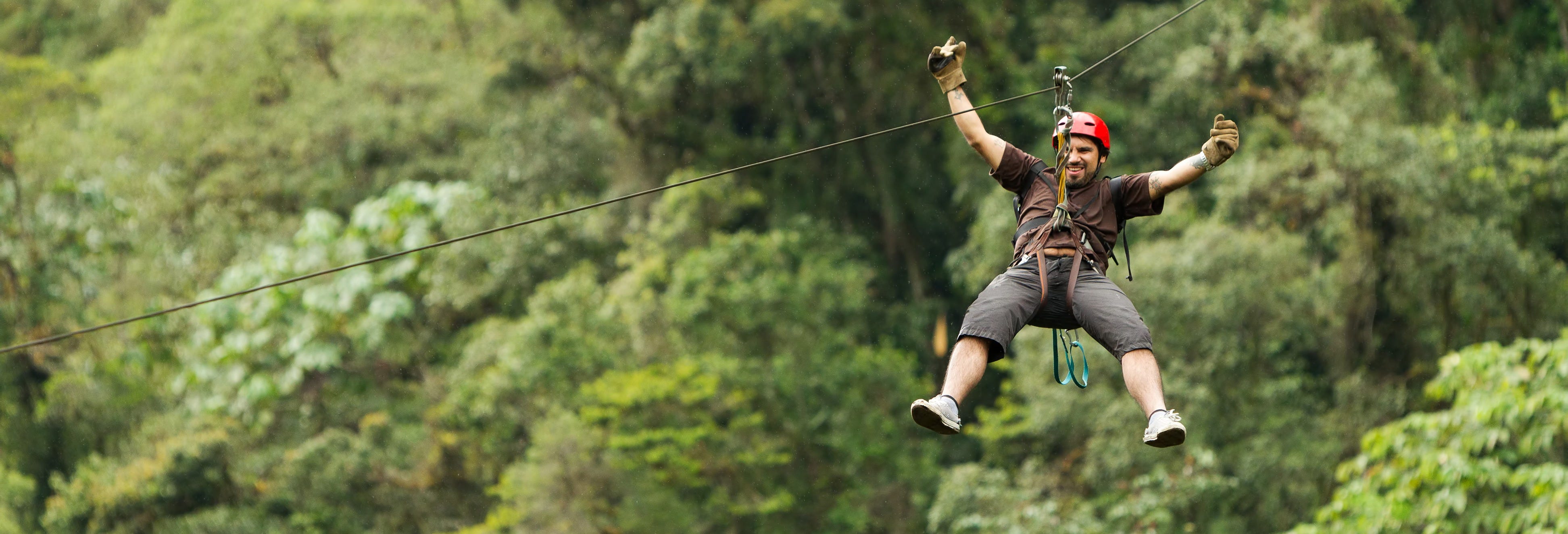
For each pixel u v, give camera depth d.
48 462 56.16
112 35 76.38
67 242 52.59
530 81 63.22
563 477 44.19
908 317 59.25
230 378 49.09
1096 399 41.66
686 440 44.84
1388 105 40.38
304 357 49.19
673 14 57.91
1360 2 44.88
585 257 56.19
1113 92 54.81
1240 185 40.59
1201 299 39.41
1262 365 41.12
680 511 44.91
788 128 60.41
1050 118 53.97
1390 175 38.41
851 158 59.94
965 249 50.62
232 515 50.44
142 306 53.50
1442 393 23.97
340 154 64.06
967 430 50.88
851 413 49.44
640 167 61.34
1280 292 40.12
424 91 64.56
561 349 47.12
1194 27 52.84
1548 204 41.66
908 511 49.91
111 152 59.28
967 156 54.94
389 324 52.22
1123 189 10.24
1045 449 44.31
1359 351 42.78
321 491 49.88
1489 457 23.83
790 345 49.88
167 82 65.25
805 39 55.31
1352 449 40.66
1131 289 40.19
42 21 77.62
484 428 49.22
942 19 56.03
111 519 51.88
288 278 50.12
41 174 54.12
